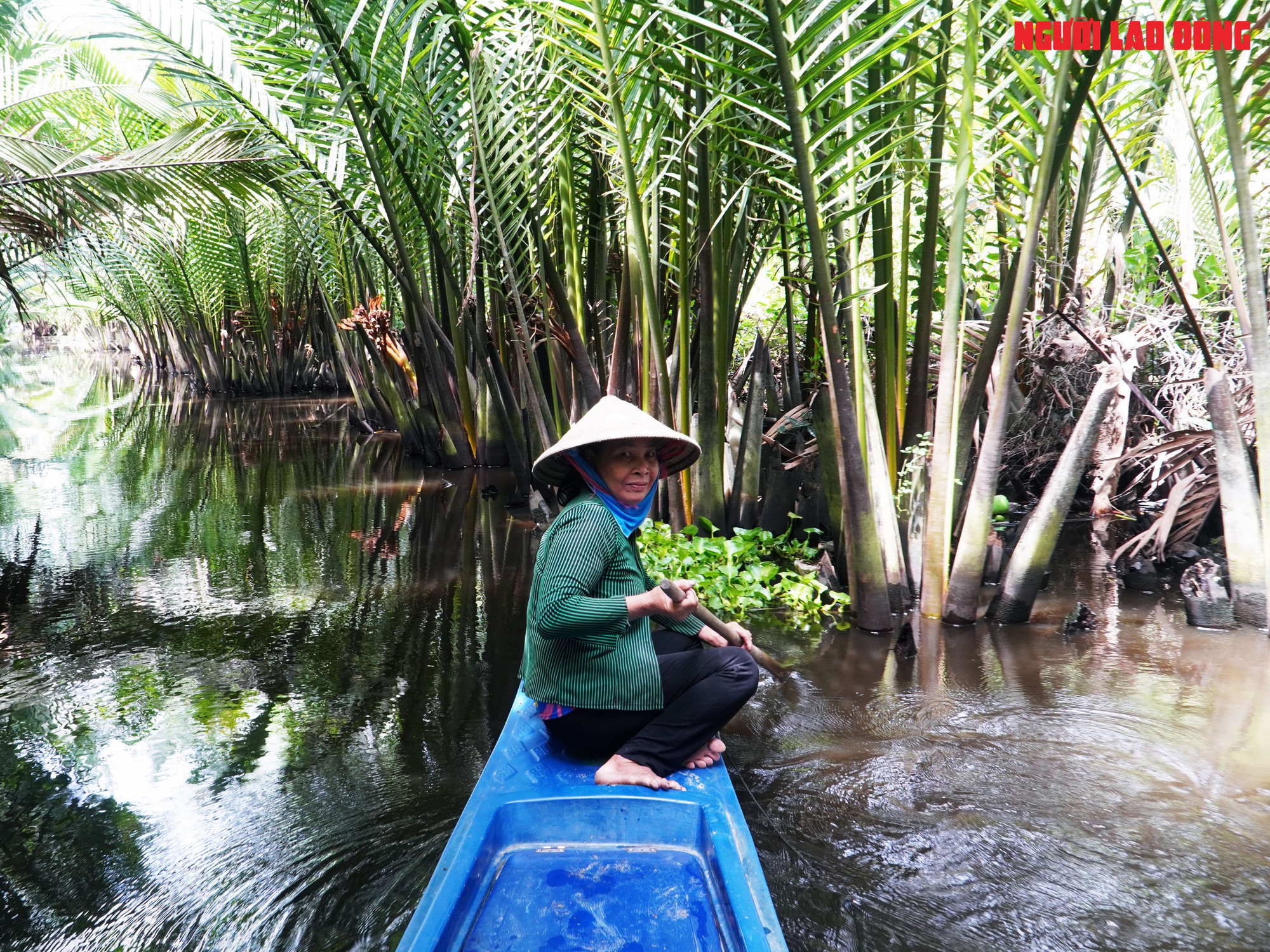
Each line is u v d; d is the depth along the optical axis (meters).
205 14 8.20
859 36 4.07
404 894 2.62
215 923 2.52
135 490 9.41
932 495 5.09
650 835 2.62
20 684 4.21
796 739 3.60
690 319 7.37
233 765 3.41
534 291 7.48
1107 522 7.08
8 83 11.81
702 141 5.38
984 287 8.87
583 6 4.91
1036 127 4.49
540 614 2.76
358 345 14.37
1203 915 2.53
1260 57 4.14
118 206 9.78
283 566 6.32
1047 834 2.93
